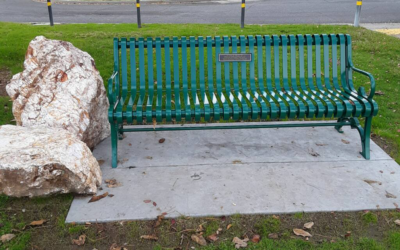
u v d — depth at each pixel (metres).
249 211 3.18
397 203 3.29
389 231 3.00
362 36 8.71
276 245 2.88
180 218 3.12
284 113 3.79
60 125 3.71
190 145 4.31
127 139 4.46
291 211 3.18
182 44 4.22
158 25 10.24
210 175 3.70
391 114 5.11
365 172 3.74
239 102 3.98
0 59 7.02
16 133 3.46
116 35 8.55
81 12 14.83
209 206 3.24
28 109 3.88
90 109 4.05
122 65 4.20
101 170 3.80
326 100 3.89
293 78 4.35
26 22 12.09
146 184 3.56
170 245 2.90
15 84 4.08
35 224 3.09
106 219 3.10
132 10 15.35
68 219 3.11
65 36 8.53
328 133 4.61
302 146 4.27
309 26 9.86
